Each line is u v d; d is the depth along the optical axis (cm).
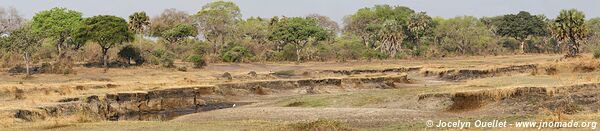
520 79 5691
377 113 3431
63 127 2930
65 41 11338
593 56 8950
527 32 17025
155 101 5291
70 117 3538
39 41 8838
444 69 8994
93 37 9700
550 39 18038
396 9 18762
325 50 14025
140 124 3006
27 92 5347
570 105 3578
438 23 17688
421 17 16400
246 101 5809
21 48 8250
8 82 7156
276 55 13312
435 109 3891
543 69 7719
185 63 11519
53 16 10688
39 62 10050
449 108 3866
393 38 14738
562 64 7594
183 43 14538
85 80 7569
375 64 11844
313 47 14362
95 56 10856
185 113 4809
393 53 14750
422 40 16725
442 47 16125
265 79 7719
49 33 10462
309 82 7038
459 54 15925
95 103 4528
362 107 4181
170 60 10388
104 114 4472
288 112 3644
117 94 5000
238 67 11175
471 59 13425
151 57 10794
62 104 4081
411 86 7438
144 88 5775
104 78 7950
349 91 6819
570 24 10338
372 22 17312
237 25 16262
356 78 7400
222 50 13362
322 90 6825
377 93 4612
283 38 13388
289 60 13312
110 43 9831
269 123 2922
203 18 15438
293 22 14088
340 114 3450
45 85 5997
